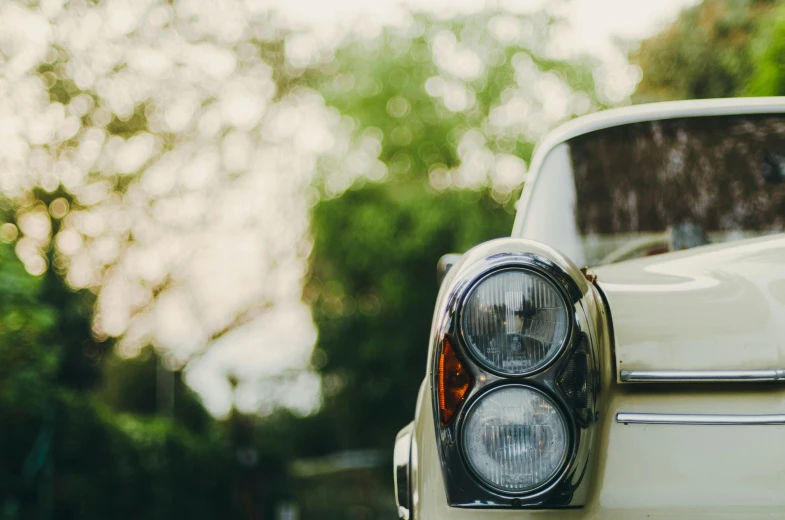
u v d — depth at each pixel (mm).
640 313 1621
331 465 41938
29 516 16891
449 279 1568
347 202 26141
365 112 26406
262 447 30656
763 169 2598
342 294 27172
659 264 1848
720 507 1460
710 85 10344
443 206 25594
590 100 26609
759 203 2564
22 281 13312
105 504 19344
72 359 22453
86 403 19266
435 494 1536
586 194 2627
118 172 20766
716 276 1693
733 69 9938
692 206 2572
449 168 26938
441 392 1480
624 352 1568
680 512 1462
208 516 26031
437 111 26750
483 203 26562
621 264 1913
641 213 2578
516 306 1476
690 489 1479
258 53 22500
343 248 25953
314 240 26641
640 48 11031
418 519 1609
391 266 25734
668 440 1513
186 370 24453
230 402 30469
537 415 1461
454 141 26688
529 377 1458
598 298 1624
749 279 1657
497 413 1462
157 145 21406
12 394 13938
